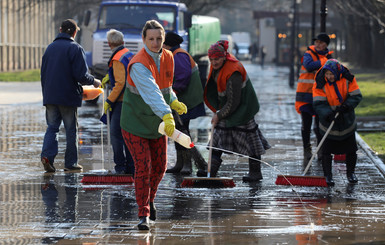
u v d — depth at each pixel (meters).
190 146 15.16
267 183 22.73
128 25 51.03
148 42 15.84
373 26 125.00
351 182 22.88
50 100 24.39
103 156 28.67
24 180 22.81
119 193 20.67
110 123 23.72
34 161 27.02
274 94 71.00
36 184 22.12
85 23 51.97
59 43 24.56
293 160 27.94
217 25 71.62
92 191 21.00
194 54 57.09
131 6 51.62
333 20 169.12
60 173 24.34
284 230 16.16
